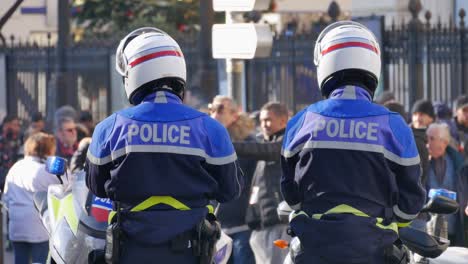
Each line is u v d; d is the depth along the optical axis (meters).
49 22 49.78
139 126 9.04
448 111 22.05
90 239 9.80
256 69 29.31
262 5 16.27
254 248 14.42
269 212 14.22
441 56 28.53
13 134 24.42
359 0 41.12
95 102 31.42
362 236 8.86
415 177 9.02
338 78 9.32
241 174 9.52
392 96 20.36
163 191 8.96
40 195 11.06
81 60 31.41
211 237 9.04
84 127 21.42
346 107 9.12
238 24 16.52
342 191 8.96
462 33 28.48
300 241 9.03
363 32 9.41
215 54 16.64
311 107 9.26
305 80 29.23
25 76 32.59
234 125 16.06
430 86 28.56
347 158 8.96
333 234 8.87
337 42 9.31
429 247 9.41
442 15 40.72
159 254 8.92
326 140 9.01
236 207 15.24
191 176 9.05
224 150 9.14
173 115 9.11
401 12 40.25
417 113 17.42
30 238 16.47
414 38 28.52
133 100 9.40
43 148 16.59
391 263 8.97
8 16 26.31
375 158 8.95
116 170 9.00
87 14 42.59
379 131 8.99
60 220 10.18
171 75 9.26
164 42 9.32
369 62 9.28
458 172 16.12
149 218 8.92
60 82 31.02
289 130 9.29
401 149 8.99
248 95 28.83
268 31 16.52
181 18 42.09
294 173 9.27
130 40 9.46
